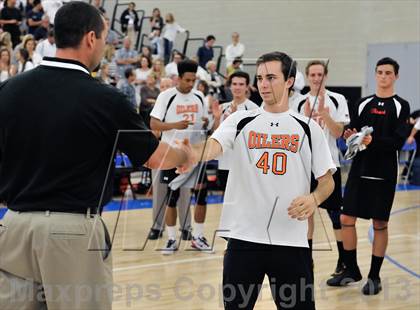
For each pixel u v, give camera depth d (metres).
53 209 2.24
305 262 2.70
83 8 2.31
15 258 2.31
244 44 13.77
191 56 13.91
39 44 10.08
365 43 12.62
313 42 13.01
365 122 4.79
